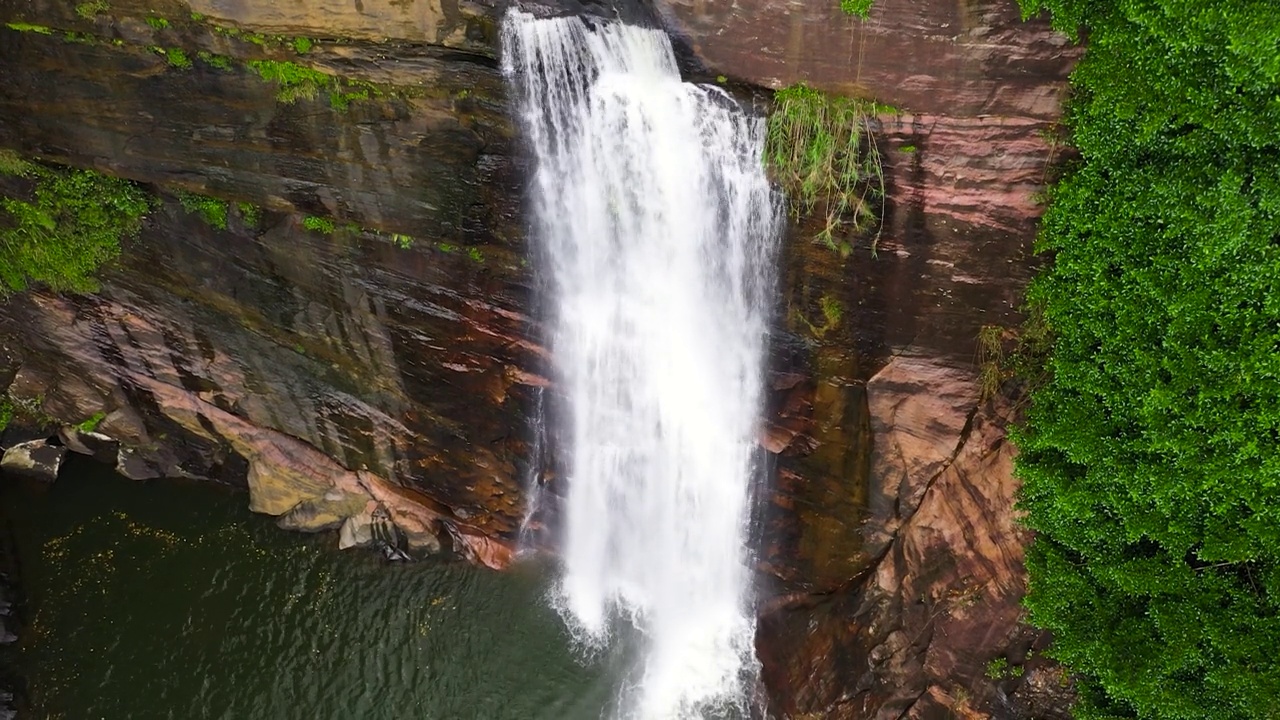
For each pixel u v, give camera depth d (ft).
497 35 43.14
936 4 38.42
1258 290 34.35
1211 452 36.78
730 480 53.42
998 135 39.65
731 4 41.60
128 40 45.52
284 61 44.80
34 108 49.39
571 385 53.52
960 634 46.91
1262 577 37.09
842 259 44.75
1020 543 44.93
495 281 50.29
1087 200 38.17
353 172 47.75
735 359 49.93
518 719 52.90
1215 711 37.47
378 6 42.52
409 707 53.52
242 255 52.54
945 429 46.98
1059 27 36.35
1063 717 43.91
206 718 53.21
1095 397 40.50
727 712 52.85
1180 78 33.96
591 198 47.47
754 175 44.42
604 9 43.55
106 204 52.49
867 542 51.85
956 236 42.16
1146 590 39.11
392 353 54.44
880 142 41.57
